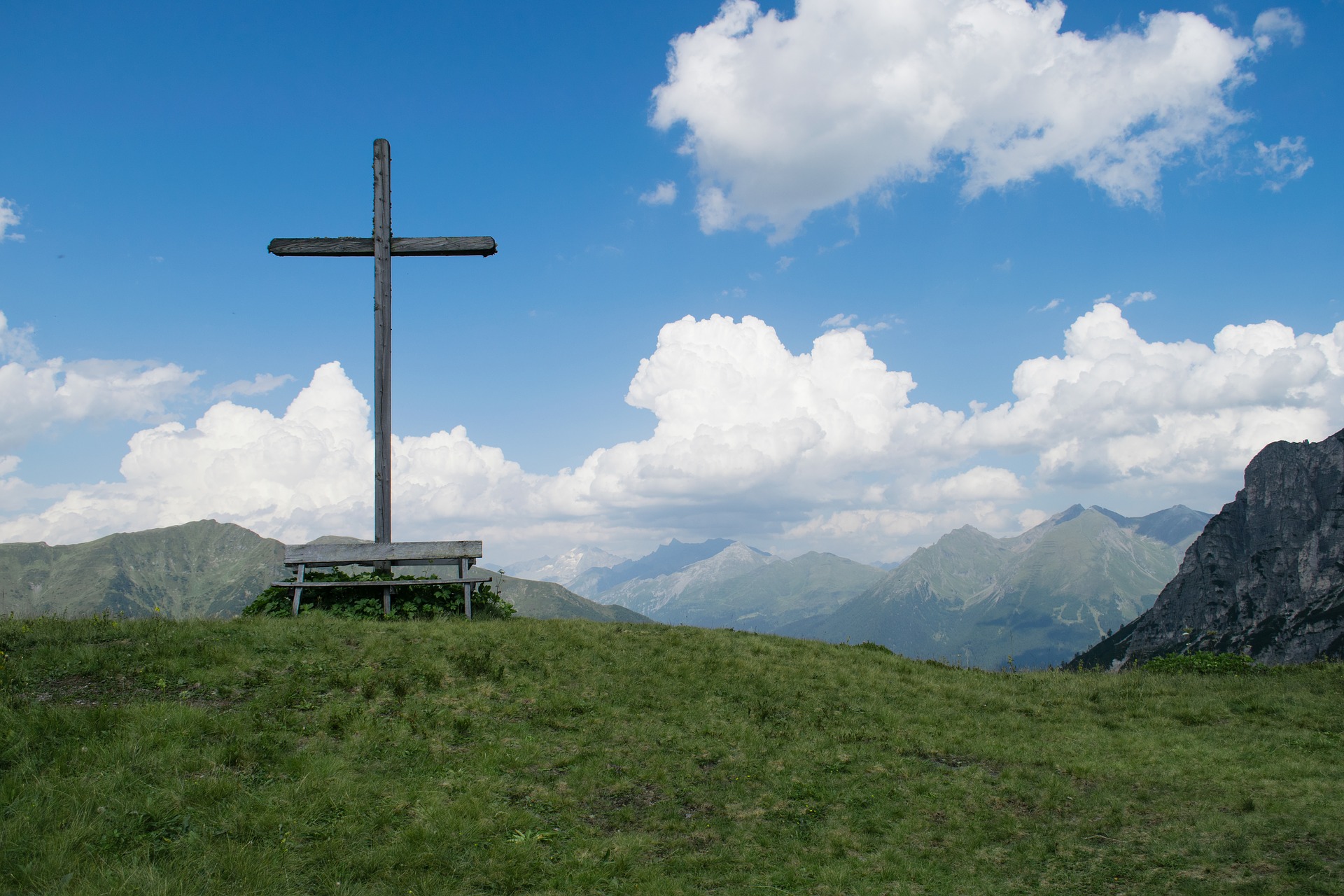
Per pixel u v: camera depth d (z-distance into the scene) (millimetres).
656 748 12445
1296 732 14836
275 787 9461
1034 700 17062
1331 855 9336
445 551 18562
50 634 13414
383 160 19297
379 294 19031
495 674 14203
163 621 15086
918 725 14719
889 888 9016
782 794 11445
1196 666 21016
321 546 17969
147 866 7488
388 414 18922
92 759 9258
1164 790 11930
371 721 11531
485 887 8305
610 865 8930
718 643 18672
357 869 8172
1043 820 10969
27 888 6934
